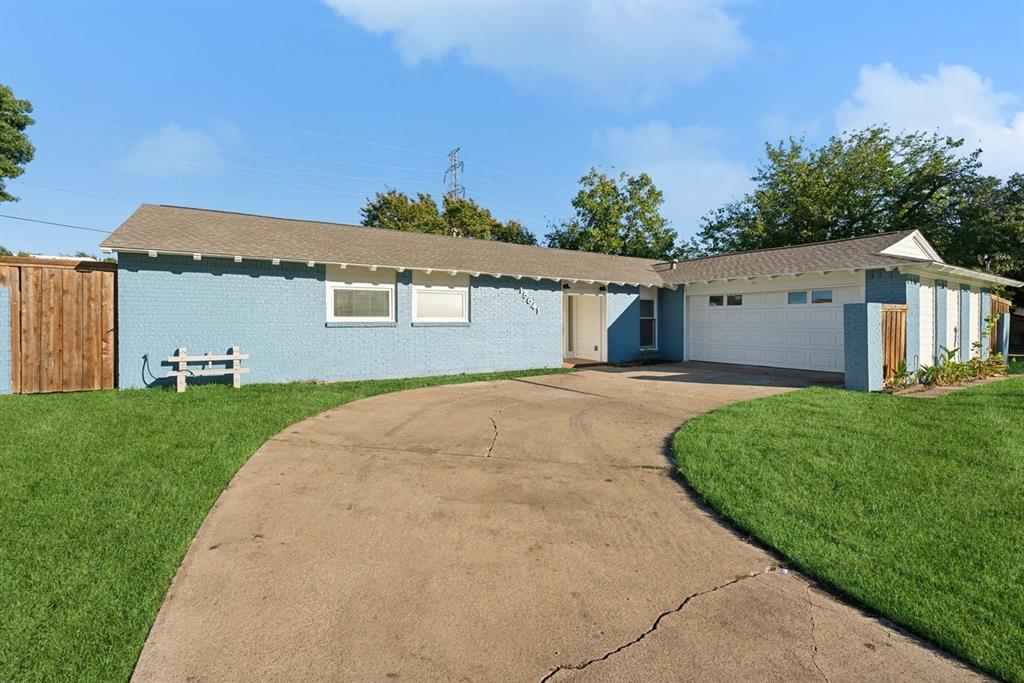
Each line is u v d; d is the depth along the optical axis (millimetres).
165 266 9445
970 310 14117
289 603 2758
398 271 12094
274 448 5719
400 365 12172
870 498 4160
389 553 3350
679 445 5742
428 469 5102
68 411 6941
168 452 5242
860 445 5645
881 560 3184
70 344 8781
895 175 27656
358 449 5777
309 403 8172
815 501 4121
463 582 3000
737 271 14992
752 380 11711
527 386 10898
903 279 11156
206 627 2527
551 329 14797
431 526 3770
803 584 3002
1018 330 25469
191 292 9688
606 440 6266
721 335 15602
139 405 7504
